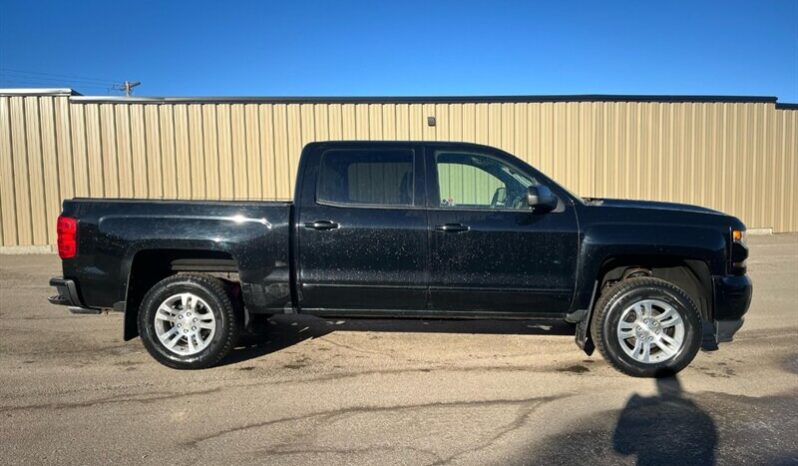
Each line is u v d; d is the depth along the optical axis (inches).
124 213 187.8
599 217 185.2
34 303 294.4
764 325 246.4
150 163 505.4
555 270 184.1
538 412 153.6
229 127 510.0
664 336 181.3
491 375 183.6
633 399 162.7
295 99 511.2
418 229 184.7
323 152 193.2
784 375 182.9
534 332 234.4
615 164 534.9
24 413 152.2
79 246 187.0
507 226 183.9
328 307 190.4
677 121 541.0
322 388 171.8
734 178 554.6
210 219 187.0
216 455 128.7
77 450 130.9
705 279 184.4
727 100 545.3
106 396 164.9
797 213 571.5
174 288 186.9
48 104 491.8
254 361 198.5
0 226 494.0
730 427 143.7
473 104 522.6
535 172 191.2
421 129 521.3
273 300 188.4
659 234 181.6
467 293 185.9
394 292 187.3
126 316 186.5
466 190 192.4
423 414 152.3
